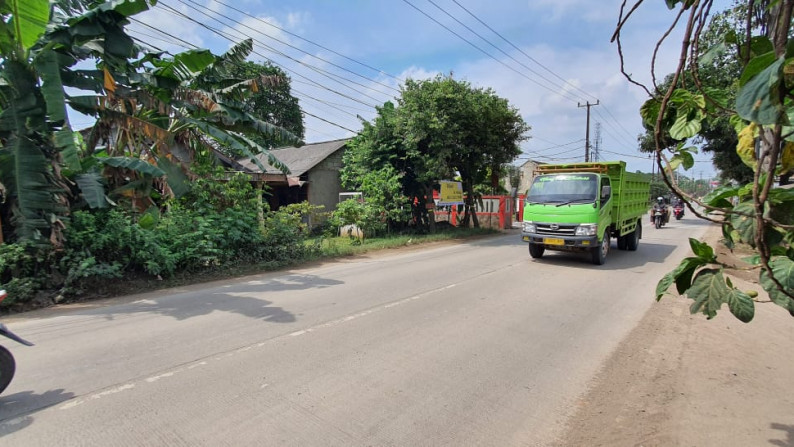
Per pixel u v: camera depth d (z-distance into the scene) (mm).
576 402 3713
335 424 3314
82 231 7781
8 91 7188
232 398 3705
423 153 17703
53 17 8031
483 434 3215
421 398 3740
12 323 5844
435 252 13414
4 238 7402
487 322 5918
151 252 8406
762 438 3111
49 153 7453
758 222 1482
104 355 4637
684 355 4770
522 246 14828
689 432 3203
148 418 3377
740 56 1801
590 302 7082
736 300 1969
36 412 3455
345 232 17797
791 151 1604
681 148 2236
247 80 10117
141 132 8398
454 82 16516
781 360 4621
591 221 10016
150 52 8477
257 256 10680
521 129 19578
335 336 5262
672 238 17594
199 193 10305
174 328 5559
